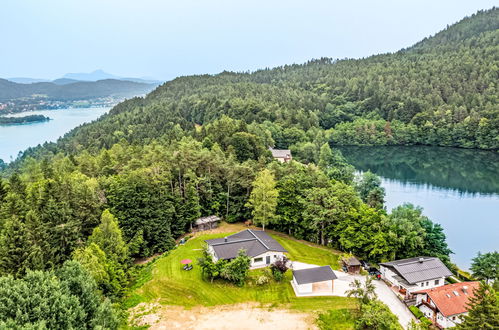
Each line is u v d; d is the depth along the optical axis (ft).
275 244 205.67
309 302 163.22
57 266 154.10
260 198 236.63
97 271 137.28
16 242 139.95
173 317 151.64
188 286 174.81
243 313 155.22
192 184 248.73
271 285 177.68
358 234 207.31
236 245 197.67
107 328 106.11
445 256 201.87
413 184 424.46
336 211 217.56
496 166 498.28
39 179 256.11
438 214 322.14
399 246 199.00
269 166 290.56
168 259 203.51
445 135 634.43
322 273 175.73
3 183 224.33
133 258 196.24
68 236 176.96
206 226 252.42
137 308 157.79
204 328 144.66
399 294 172.24
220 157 295.07
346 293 169.17
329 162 432.66
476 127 606.96
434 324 150.30
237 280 177.37
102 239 166.20
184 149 276.82
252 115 593.83
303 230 236.43
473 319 120.98
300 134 557.33
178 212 237.45
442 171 484.33
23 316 88.94
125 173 242.78
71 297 100.94
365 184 325.21
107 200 217.15
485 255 196.03
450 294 155.53
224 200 264.52
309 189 238.07
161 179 232.73
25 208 182.80
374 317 138.41
